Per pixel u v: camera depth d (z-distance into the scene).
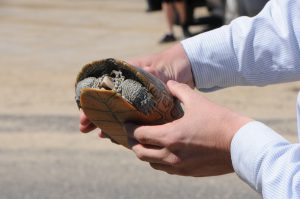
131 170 5.99
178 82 1.99
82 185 5.72
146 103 1.71
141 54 11.05
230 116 1.52
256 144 1.43
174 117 1.79
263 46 2.00
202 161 1.55
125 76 1.78
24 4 15.97
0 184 5.78
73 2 16.30
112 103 1.67
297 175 1.34
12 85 8.95
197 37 2.15
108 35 12.68
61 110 7.77
